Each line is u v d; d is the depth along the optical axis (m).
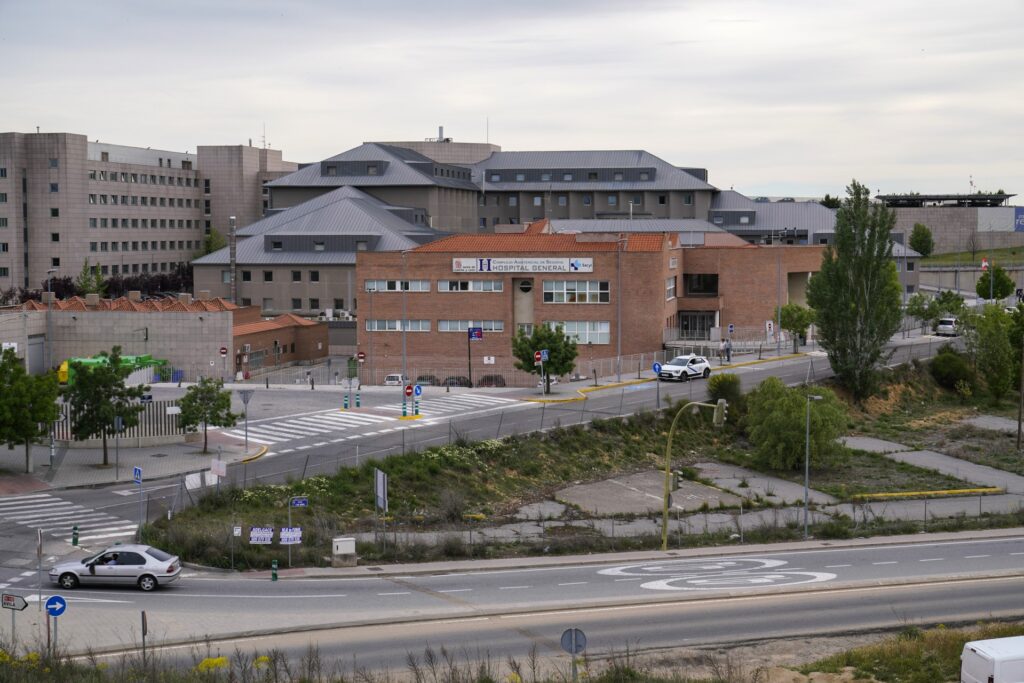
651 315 100.31
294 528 45.25
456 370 98.81
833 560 49.28
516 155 192.12
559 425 72.81
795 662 35.97
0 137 175.62
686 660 35.81
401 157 177.88
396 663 34.44
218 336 97.38
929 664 35.16
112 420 60.78
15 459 62.88
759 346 110.06
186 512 52.03
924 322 128.00
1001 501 64.88
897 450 79.88
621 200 183.00
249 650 35.41
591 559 48.31
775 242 165.00
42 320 97.56
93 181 183.00
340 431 71.50
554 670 33.94
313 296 141.12
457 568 46.25
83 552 46.00
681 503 63.25
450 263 100.31
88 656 34.06
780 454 71.88
